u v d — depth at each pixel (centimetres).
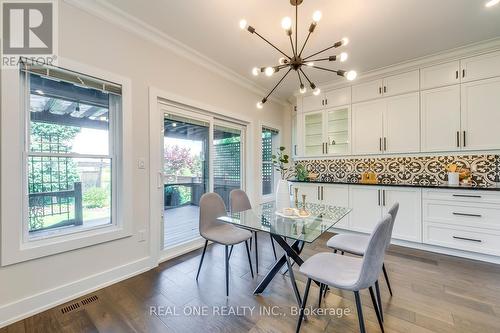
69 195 197
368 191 330
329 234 359
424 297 185
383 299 183
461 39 257
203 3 199
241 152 391
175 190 284
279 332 148
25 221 170
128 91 223
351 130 372
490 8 205
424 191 287
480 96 275
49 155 184
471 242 257
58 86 190
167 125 273
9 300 157
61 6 181
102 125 217
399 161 350
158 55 251
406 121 324
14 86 160
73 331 150
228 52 283
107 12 205
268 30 238
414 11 208
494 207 246
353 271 144
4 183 155
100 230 209
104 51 206
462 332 145
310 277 139
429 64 306
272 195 468
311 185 383
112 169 222
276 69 198
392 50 280
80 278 192
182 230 292
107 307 175
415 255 273
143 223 237
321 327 153
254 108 402
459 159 305
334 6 201
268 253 284
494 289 197
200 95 300
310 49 275
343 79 369
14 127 159
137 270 230
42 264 172
